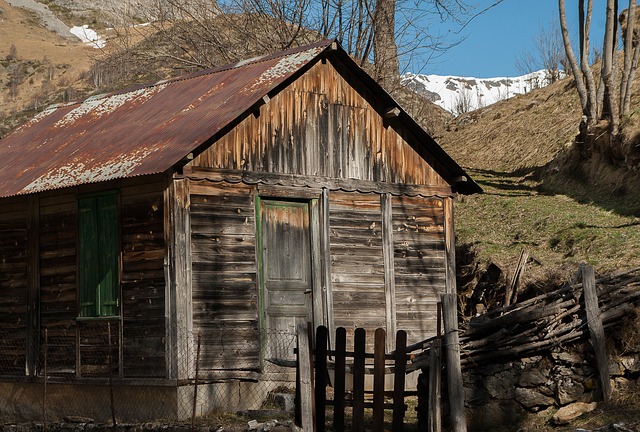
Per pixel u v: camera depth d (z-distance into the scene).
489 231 21.19
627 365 11.73
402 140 17.20
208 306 14.41
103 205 15.40
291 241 15.69
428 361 11.88
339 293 16.06
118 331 14.95
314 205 15.93
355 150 16.55
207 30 28.73
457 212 23.52
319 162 16.06
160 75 29.31
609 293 12.12
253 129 15.27
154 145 14.96
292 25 28.64
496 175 26.69
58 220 16.22
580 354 11.94
